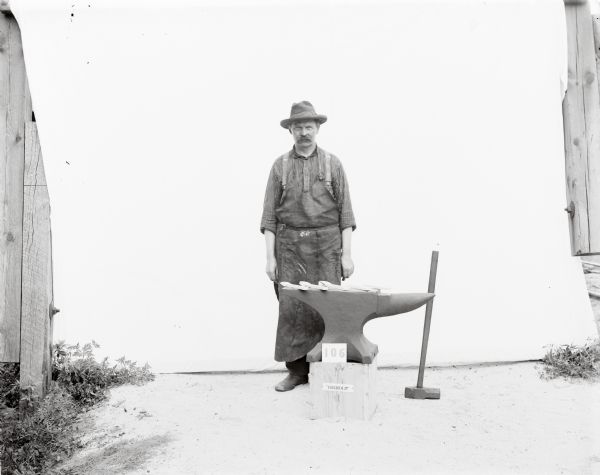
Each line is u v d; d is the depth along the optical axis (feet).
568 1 17.49
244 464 12.42
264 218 16.70
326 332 14.35
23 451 14.23
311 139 16.16
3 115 16.66
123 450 13.80
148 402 16.40
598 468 12.05
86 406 16.44
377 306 14.02
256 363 18.75
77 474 13.07
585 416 14.44
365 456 12.46
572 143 17.44
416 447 12.84
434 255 16.16
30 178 16.55
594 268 26.55
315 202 16.24
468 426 13.92
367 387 14.16
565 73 17.71
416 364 18.67
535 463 12.21
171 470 12.50
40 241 16.58
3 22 16.79
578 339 18.15
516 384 16.66
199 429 14.40
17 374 17.74
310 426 13.93
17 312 16.75
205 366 18.72
